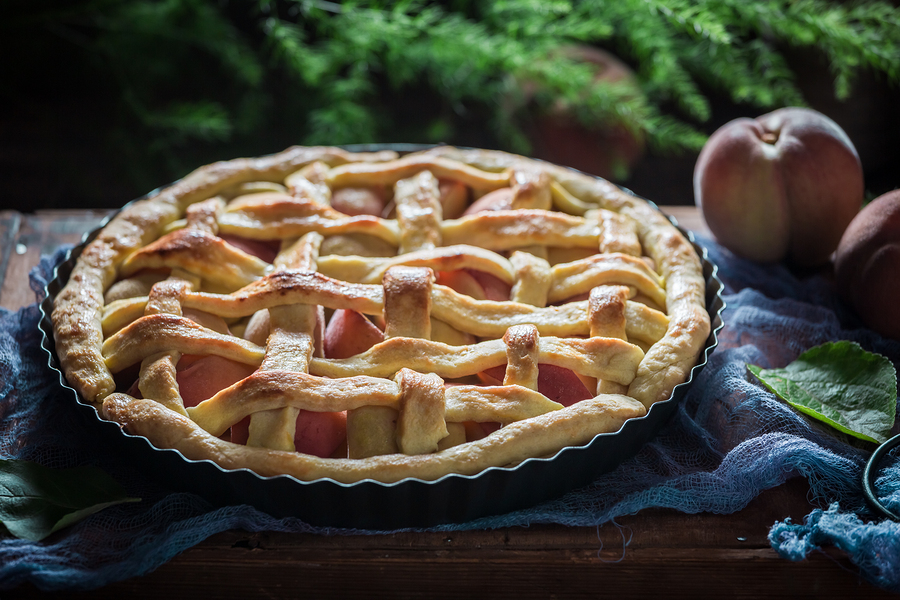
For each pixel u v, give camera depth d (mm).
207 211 612
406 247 605
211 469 512
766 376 592
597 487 552
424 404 526
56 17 882
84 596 523
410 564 526
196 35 885
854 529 519
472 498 520
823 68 850
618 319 563
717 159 662
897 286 611
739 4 767
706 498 544
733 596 534
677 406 567
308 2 835
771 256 676
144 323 551
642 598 535
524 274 588
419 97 1029
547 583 531
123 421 527
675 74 825
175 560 524
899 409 589
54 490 531
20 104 962
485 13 874
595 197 643
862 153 855
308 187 633
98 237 606
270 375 530
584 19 867
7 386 580
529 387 542
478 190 650
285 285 563
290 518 530
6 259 680
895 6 784
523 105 891
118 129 892
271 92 994
